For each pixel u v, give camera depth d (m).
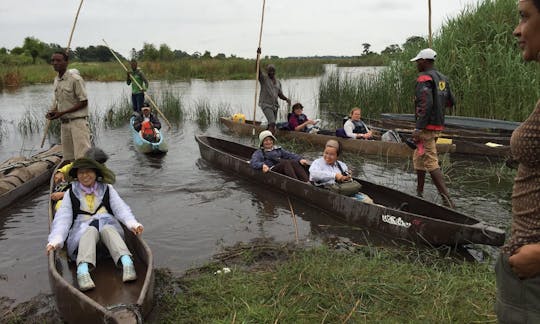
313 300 3.76
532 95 9.86
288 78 30.00
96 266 4.24
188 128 13.21
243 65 33.44
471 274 4.20
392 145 9.26
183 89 23.84
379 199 6.30
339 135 10.09
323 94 16.89
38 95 21.30
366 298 3.81
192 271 4.50
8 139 11.75
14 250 5.14
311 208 6.37
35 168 7.53
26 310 3.88
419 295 3.82
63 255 4.50
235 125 12.41
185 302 3.84
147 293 3.47
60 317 3.74
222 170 8.43
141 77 13.44
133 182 7.68
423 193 6.98
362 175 8.10
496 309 1.94
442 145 9.05
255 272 4.41
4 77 26.59
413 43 13.34
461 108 11.22
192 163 9.02
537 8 1.68
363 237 5.39
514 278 1.81
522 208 1.78
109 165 8.88
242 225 5.78
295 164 7.14
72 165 4.40
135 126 10.71
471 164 8.75
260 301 3.80
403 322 3.47
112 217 4.50
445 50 11.95
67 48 8.62
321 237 5.39
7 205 6.51
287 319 3.52
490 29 11.90
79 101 7.00
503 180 7.62
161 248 5.11
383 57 14.04
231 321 3.50
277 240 5.30
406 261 4.63
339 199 5.86
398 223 5.21
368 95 13.66
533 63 10.27
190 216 6.10
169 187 7.38
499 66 10.59
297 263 4.45
